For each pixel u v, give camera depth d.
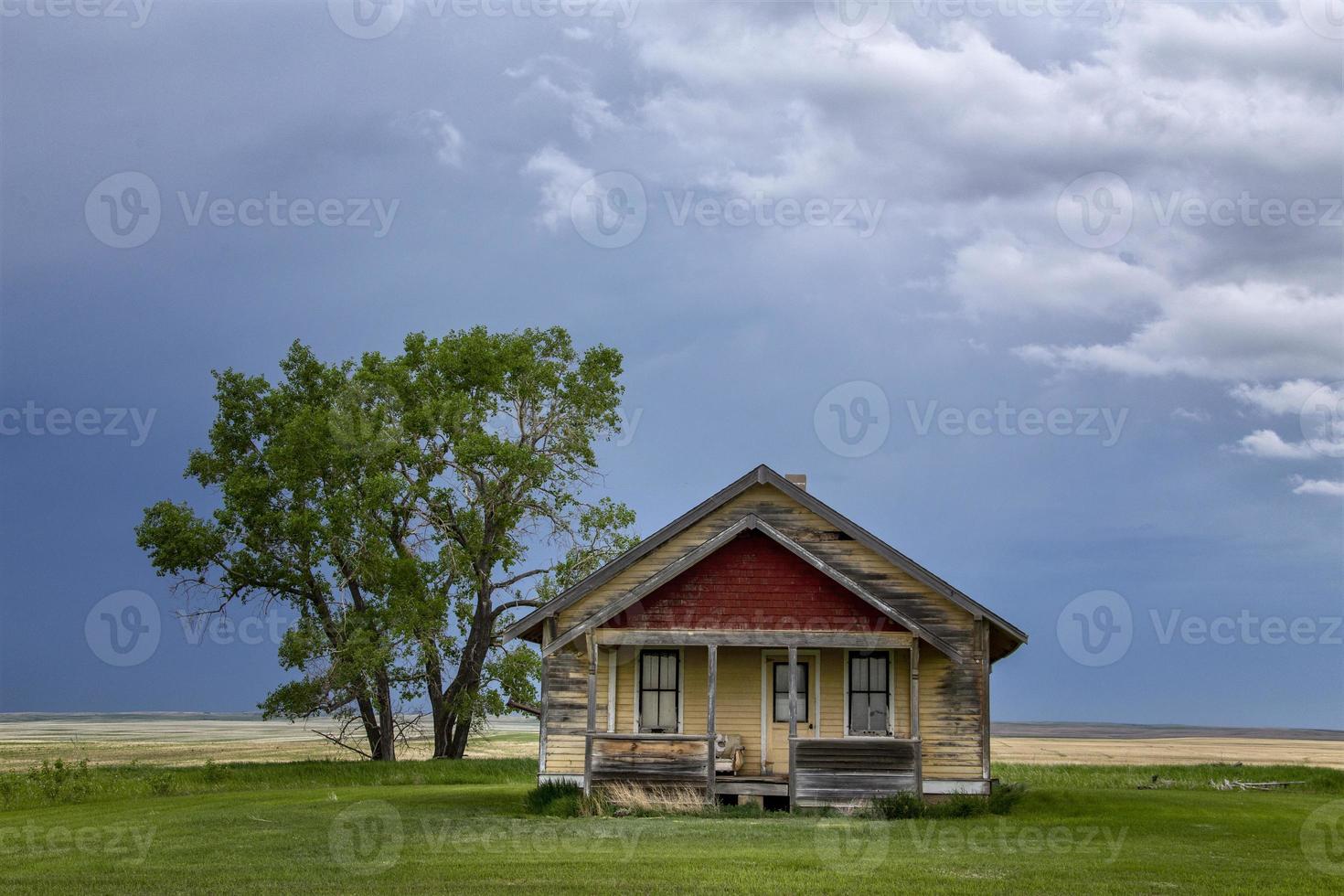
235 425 49.00
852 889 15.05
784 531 29.11
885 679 28.58
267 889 15.16
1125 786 35.94
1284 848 19.30
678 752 26.11
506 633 29.61
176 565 46.41
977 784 27.34
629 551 29.30
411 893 14.77
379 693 46.75
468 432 46.78
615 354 49.44
